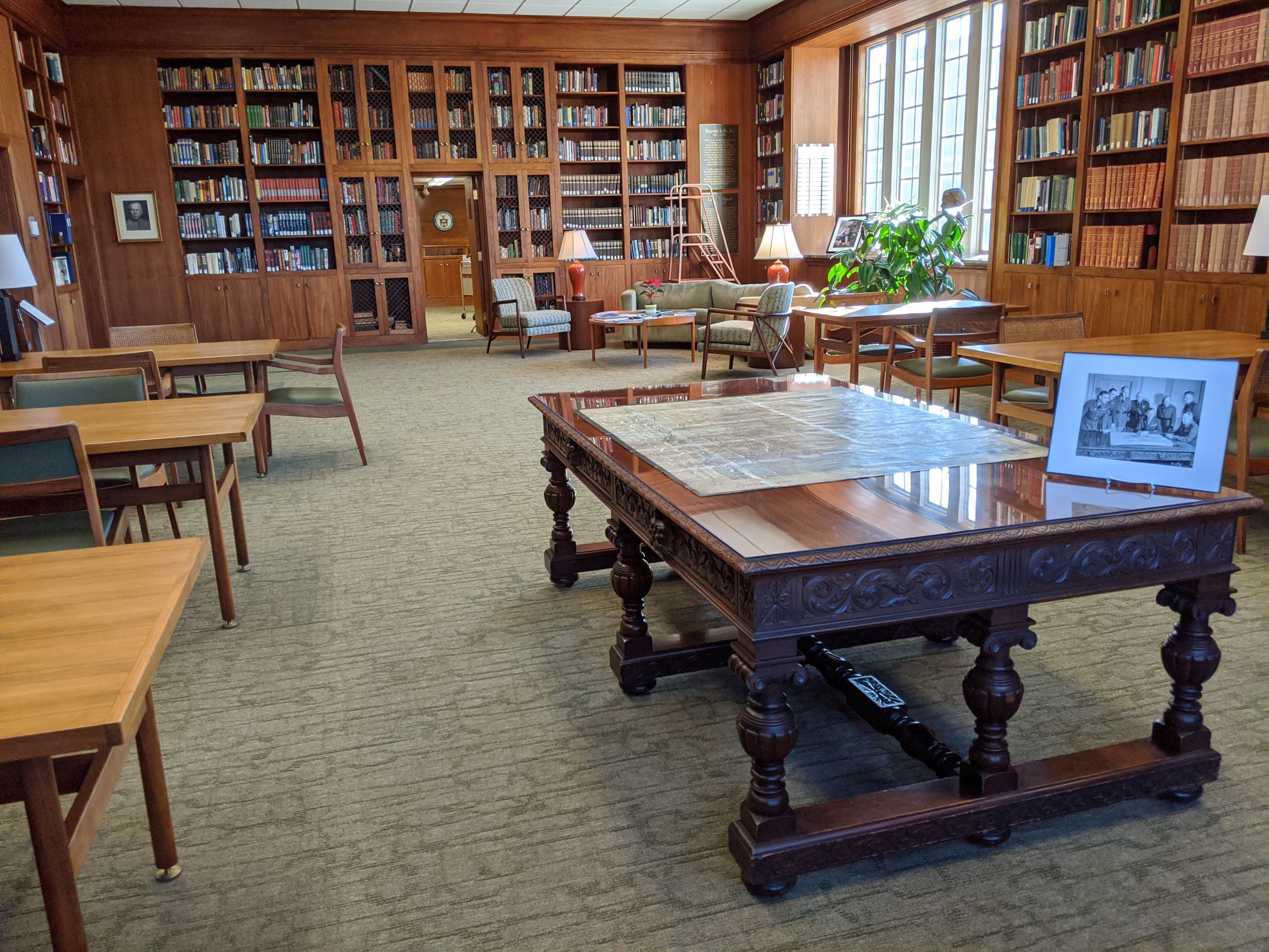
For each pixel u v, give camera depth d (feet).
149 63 31.89
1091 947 5.34
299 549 12.89
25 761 3.92
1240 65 17.11
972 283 26.94
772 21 34.99
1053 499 5.90
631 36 35.99
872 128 34.14
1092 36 20.61
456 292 55.88
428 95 34.68
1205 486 5.99
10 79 24.81
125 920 5.76
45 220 26.45
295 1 31.50
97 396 11.81
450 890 5.97
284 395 17.20
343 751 7.69
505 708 8.35
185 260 33.68
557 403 9.55
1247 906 5.64
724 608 5.68
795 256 32.17
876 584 5.38
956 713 8.02
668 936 5.52
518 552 12.53
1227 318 17.79
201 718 8.29
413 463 17.71
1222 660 8.86
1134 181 19.86
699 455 7.23
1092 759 6.59
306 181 34.17
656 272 38.52
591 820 6.68
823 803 6.15
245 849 6.44
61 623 4.52
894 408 8.98
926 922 5.58
